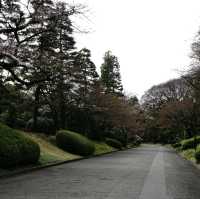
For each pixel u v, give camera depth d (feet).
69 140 96.94
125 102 195.93
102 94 152.15
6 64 53.26
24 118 127.65
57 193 33.65
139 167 68.90
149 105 300.40
